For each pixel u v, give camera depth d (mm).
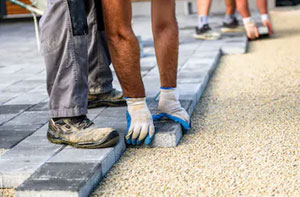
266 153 2432
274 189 2051
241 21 8008
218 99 3521
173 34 2523
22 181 2125
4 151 2445
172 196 2029
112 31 2338
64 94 2398
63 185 1969
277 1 11797
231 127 2859
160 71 2623
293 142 2561
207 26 6305
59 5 2305
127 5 2309
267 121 2932
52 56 2375
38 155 2326
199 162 2359
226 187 2088
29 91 3797
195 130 2834
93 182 2100
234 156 2412
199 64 4508
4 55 5902
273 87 3773
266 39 6324
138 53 2391
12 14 11742
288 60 4801
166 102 2668
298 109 3143
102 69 3062
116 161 2408
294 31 6902
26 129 2773
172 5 2520
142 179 2197
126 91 2484
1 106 3338
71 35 2324
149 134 2494
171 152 2494
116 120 2828
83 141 2369
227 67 4691
